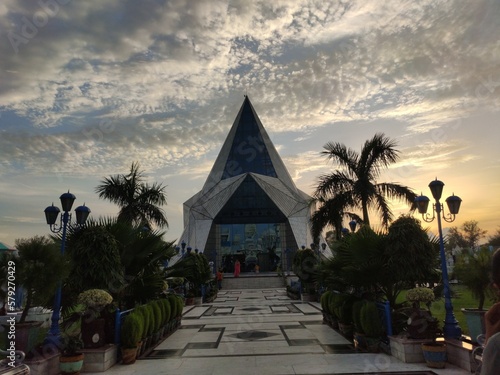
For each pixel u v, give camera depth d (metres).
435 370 6.79
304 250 21.89
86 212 8.69
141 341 8.80
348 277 9.05
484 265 7.44
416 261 8.25
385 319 8.43
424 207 9.55
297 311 16.75
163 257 10.27
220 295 27.05
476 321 7.11
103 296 7.40
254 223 49.97
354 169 18.59
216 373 7.17
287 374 6.96
